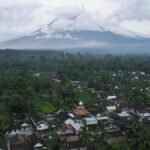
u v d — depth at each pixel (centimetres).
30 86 15400
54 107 13838
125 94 16450
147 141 8550
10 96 13088
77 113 12438
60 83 18450
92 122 11619
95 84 18375
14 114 12331
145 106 14062
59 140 9425
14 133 10975
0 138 10162
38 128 11125
